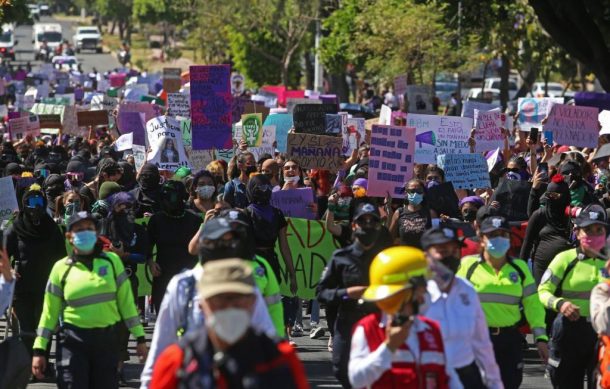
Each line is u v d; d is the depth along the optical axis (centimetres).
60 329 2208
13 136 6562
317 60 13938
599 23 7112
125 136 5053
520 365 2206
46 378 2842
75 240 2177
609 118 5156
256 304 1719
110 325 2200
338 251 2258
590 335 2362
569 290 2359
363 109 9788
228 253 1786
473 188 3975
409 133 3541
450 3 8050
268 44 15188
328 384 2852
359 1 11494
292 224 3300
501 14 7925
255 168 3581
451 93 13762
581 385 2434
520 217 3456
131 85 9725
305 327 3759
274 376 1294
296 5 14325
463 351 1855
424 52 10950
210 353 1285
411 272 1591
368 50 11681
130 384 2845
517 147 5334
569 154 4031
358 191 3175
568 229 2898
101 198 3125
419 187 2811
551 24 7025
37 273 2634
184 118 5284
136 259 2762
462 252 2577
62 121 6881
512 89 16462
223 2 14988
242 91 12219
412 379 1628
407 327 1590
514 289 2175
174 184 2742
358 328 1656
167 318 1777
